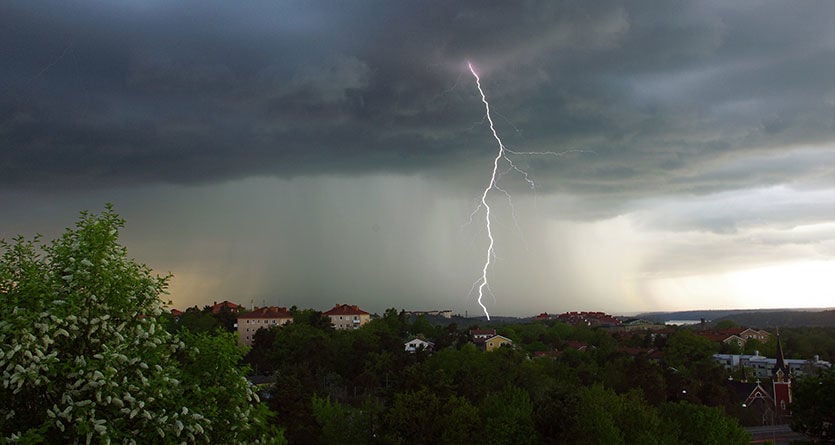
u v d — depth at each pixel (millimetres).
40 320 17297
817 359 133500
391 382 76875
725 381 108688
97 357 17234
